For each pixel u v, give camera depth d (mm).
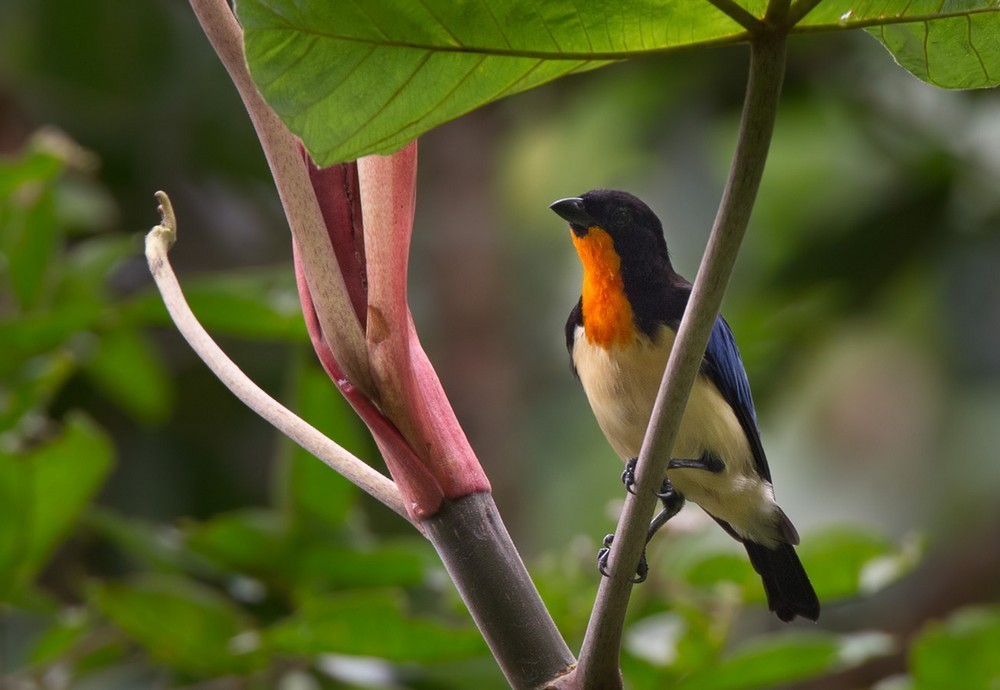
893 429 16484
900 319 15312
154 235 4520
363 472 4102
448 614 8664
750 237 15781
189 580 8531
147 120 13164
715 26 3555
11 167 8266
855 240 13758
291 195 3906
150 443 12250
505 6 3471
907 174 14055
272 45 3469
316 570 8250
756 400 13219
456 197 14320
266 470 12461
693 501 7852
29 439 8734
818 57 14453
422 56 3559
